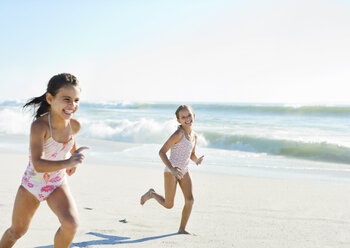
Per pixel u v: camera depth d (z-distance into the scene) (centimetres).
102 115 2714
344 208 559
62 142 288
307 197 637
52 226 418
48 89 275
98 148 1361
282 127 1909
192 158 481
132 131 1759
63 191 287
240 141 1509
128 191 638
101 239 384
